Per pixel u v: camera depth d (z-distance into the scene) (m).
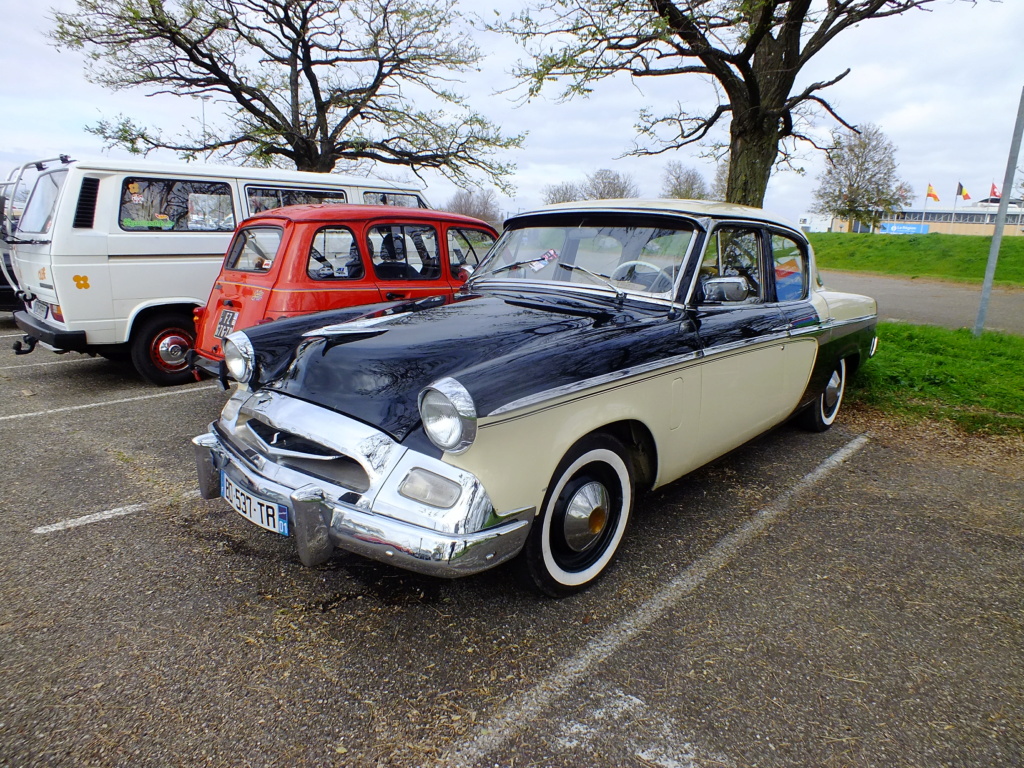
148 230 5.88
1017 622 2.59
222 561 2.93
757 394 3.59
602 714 2.05
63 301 5.46
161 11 13.05
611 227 3.42
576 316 2.94
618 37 6.50
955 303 14.45
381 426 2.26
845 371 5.08
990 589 2.83
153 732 1.94
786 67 7.05
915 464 4.38
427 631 2.45
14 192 7.56
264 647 2.34
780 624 2.54
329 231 4.88
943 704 2.12
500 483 2.19
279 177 6.76
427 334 2.67
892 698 2.15
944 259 24.12
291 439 2.51
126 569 2.85
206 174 6.21
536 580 2.52
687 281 3.10
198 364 5.11
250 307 4.78
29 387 6.04
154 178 5.89
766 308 3.66
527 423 2.25
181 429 4.81
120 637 2.38
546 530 2.48
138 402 5.55
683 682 2.20
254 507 2.42
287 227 4.73
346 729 1.97
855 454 4.56
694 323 3.05
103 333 5.71
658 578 2.87
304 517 2.24
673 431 2.96
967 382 6.32
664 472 3.02
